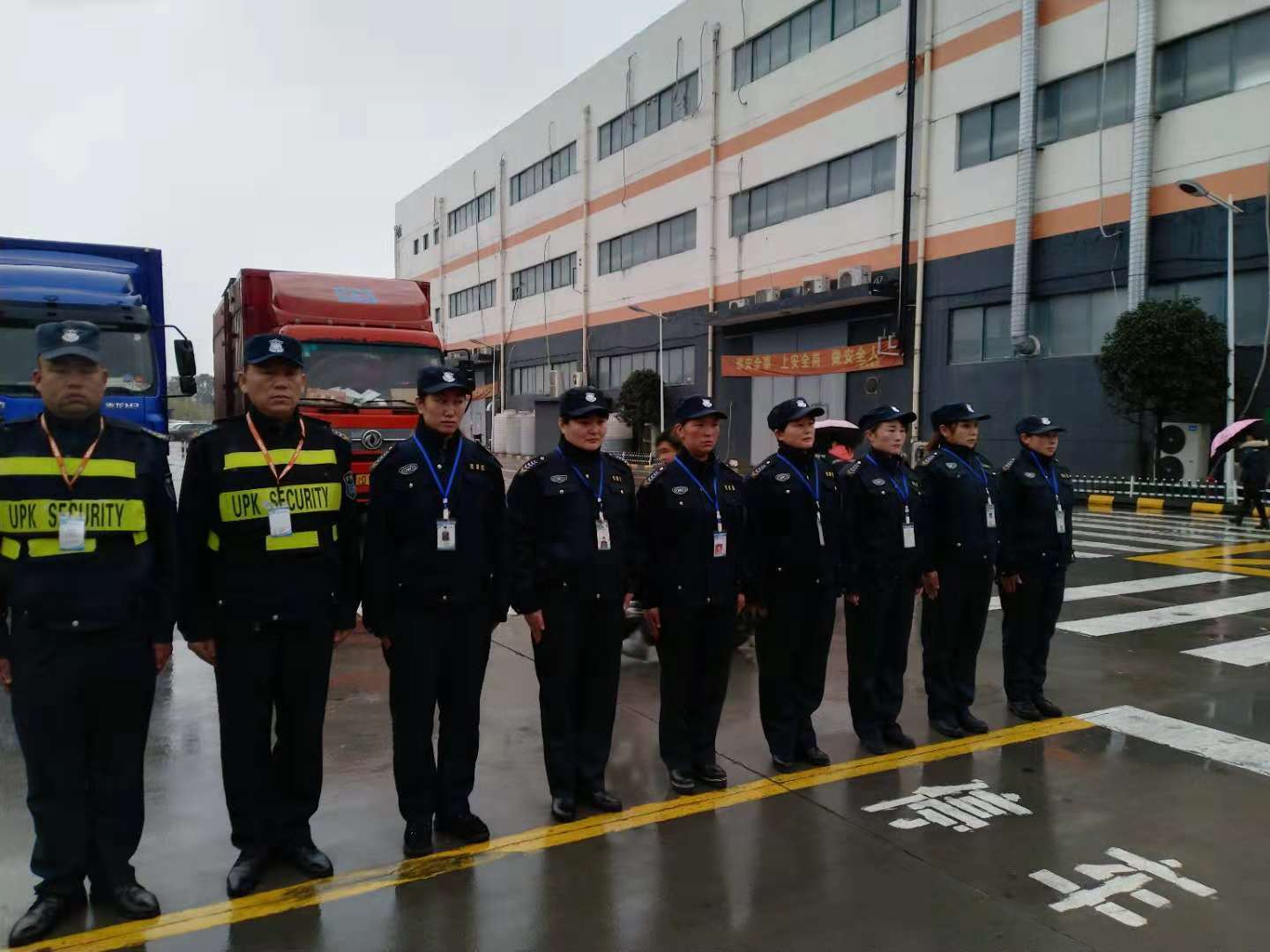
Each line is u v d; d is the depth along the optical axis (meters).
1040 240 20.36
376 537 3.74
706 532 4.34
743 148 28.16
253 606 3.42
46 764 3.13
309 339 10.28
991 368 21.42
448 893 3.38
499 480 3.98
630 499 4.32
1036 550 5.45
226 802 3.73
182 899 3.35
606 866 3.59
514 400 41.75
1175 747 4.98
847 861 3.64
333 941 3.06
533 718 5.40
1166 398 17.12
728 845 3.78
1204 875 3.53
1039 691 5.61
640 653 6.89
